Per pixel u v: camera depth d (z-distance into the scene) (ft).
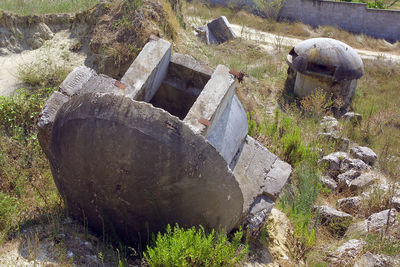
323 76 39.81
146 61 15.61
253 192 16.48
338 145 29.84
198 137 11.53
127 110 11.21
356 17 71.10
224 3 72.23
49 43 28.91
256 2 69.67
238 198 13.14
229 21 65.05
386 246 17.61
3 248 12.91
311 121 33.09
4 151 19.30
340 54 39.96
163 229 12.84
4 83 24.86
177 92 19.20
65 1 33.35
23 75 25.21
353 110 40.96
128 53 26.94
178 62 18.37
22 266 12.01
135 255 13.43
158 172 11.51
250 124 24.57
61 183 13.38
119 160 11.48
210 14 65.10
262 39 58.03
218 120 15.31
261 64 47.19
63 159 12.44
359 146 29.96
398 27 70.95
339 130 33.47
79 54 28.55
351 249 17.54
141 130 11.16
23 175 18.10
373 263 16.11
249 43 52.95
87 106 11.57
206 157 11.69
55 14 30.14
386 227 18.90
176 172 11.53
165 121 11.21
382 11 70.08
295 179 23.71
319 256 17.24
